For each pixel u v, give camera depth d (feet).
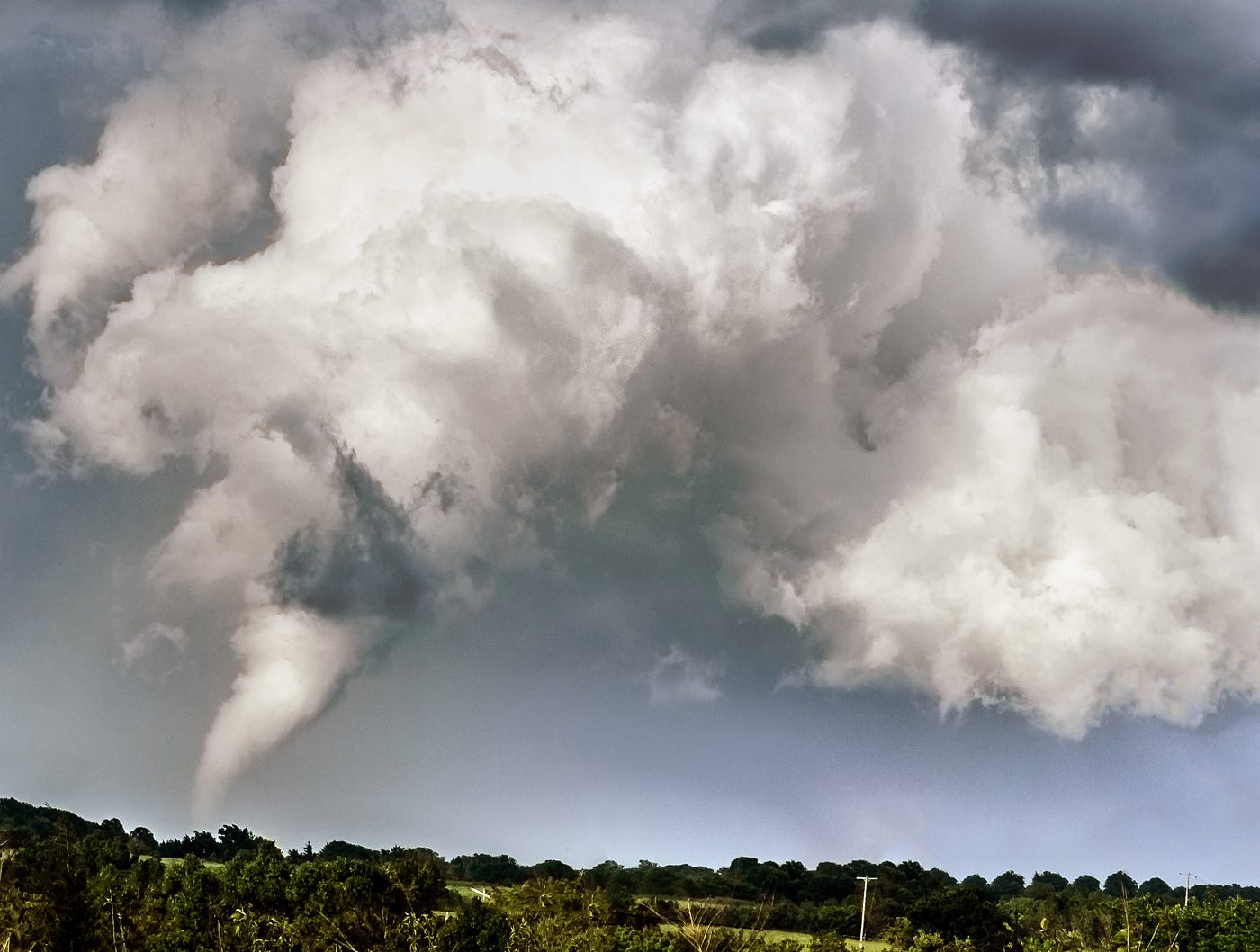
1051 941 221.66
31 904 233.35
